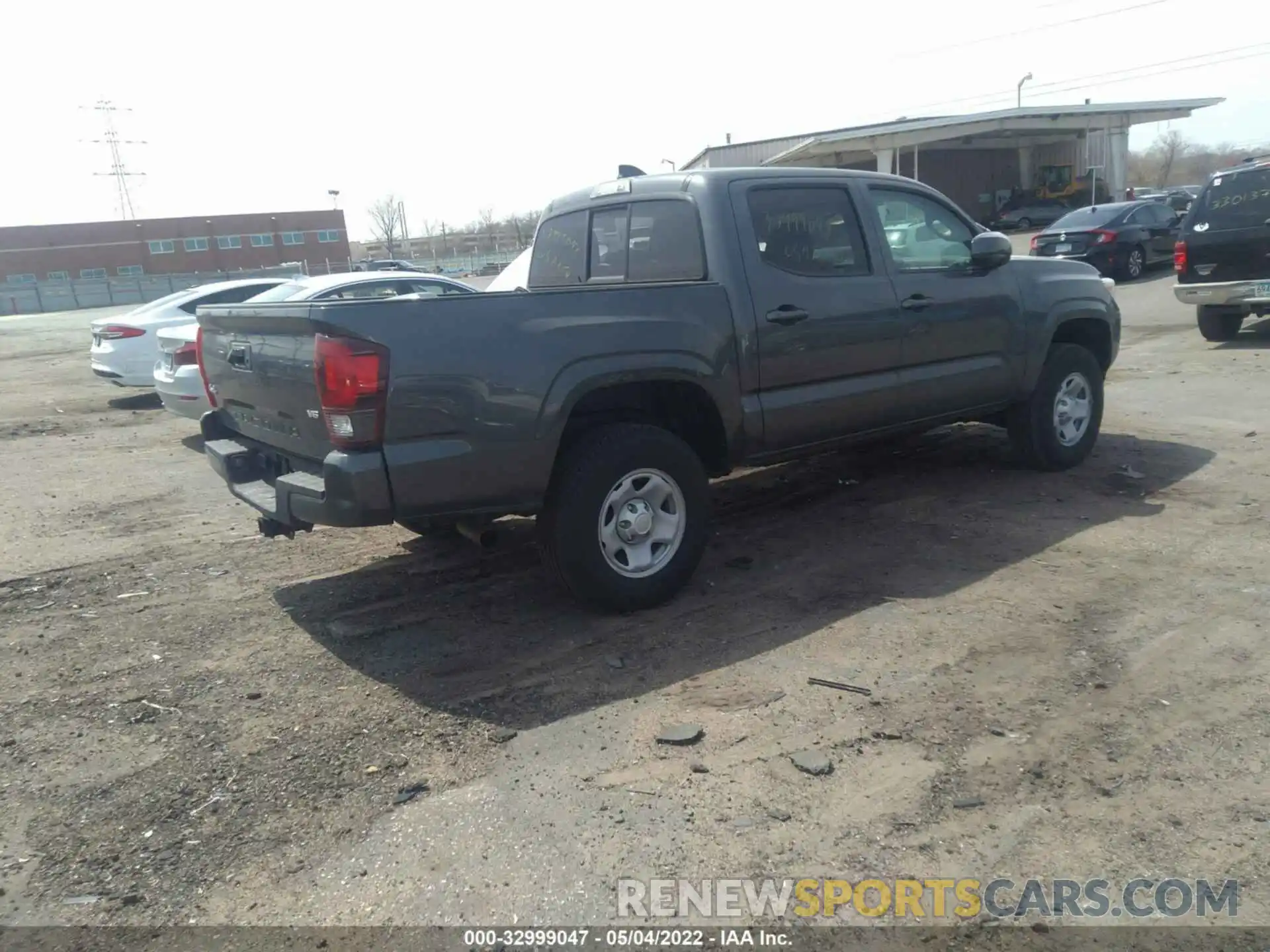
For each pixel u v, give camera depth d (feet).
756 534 19.29
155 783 11.30
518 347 13.78
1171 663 12.93
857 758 11.07
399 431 13.10
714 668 13.50
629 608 15.47
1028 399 21.40
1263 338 39.14
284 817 10.52
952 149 146.41
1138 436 25.27
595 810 10.36
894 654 13.60
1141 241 63.36
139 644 15.37
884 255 18.38
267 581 18.08
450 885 9.32
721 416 16.10
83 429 36.73
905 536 18.57
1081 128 123.54
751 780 10.75
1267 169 35.65
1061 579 15.96
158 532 21.67
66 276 226.17
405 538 20.27
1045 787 10.39
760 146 141.49
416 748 11.78
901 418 18.89
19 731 12.67
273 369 14.42
